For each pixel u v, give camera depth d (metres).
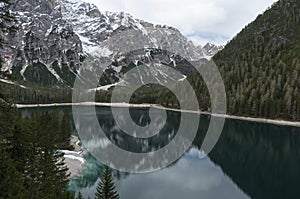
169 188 59.88
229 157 91.25
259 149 104.31
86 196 54.16
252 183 67.88
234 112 185.38
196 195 57.81
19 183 25.14
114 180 62.12
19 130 33.75
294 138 125.31
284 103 174.25
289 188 65.75
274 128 150.38
